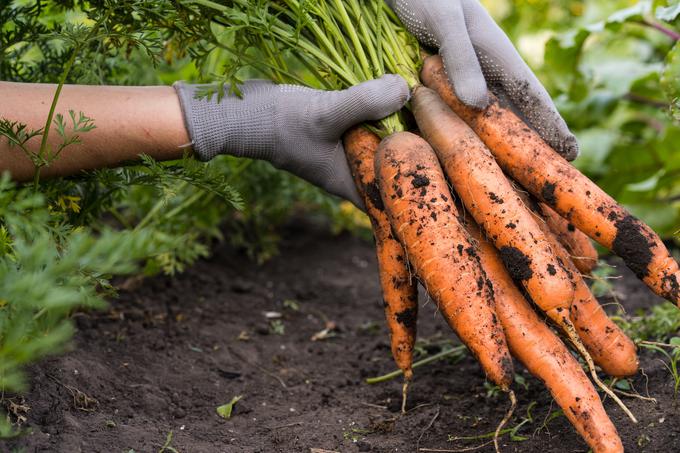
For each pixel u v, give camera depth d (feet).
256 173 4.82
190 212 4.60
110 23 3.59
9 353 2.97
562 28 6.34
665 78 4.13
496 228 3.48
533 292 3.43
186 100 3.57
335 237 5.73
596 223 3.47
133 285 4.52
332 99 3.58
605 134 5.01
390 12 3.72
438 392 3.90
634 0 5.27
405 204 3.49
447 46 3.58
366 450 3.54
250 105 3.59
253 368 4.13
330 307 4.77
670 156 4.89
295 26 3.75
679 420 3.44
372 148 3.63
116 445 3.43
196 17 3.62
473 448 3.51
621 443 3.32
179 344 4.19
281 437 3.61
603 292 4.50
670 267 3.42
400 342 3.66
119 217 4.57
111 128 3.52
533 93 3.63
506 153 3.57
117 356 3.98
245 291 4.78
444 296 3.45
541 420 3.61
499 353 3.41
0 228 3.32
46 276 3.00
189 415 3.74
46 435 3.37
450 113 3.59
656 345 3.83
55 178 3.57
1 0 3.68
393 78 3.58
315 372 4.13
